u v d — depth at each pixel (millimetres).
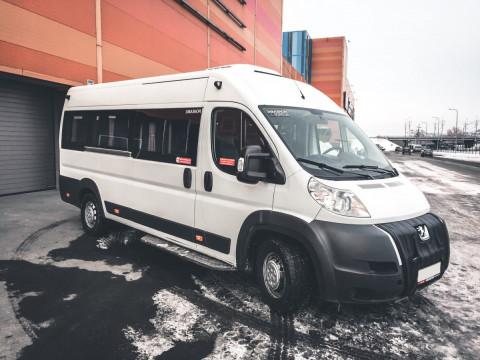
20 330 3145
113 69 10062
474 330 3352
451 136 132125
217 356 2840
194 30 14602
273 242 3471
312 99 4254
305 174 3256
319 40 57375
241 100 3732
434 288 4281
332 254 3047
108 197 5535
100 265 4723
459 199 11023
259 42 24891
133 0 10719
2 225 6617
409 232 3170
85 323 3283
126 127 5191
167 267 4699
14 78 8016
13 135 9461
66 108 6449
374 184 3432
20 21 7516
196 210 4191
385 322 3453
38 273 4422
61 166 6520
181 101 4402
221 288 4102
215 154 3977
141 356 2818
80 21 8898
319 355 2898
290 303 3373
